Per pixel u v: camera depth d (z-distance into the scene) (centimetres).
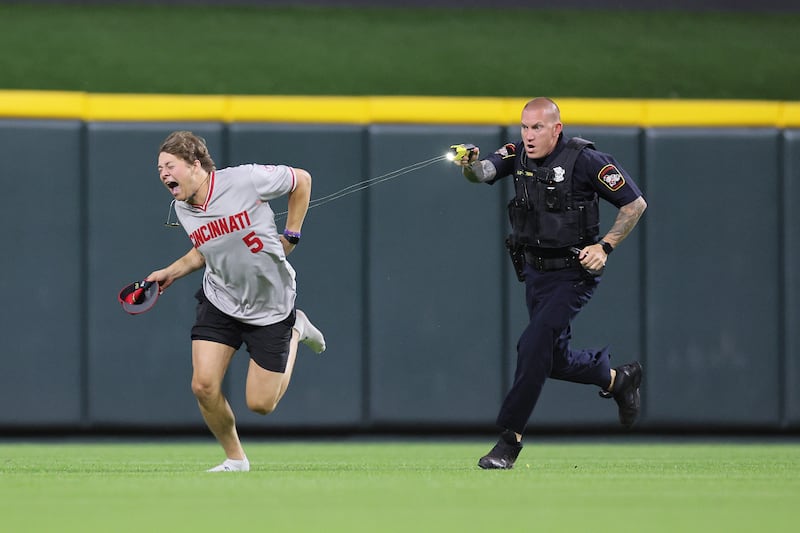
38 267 3225
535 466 2327
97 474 2058
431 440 3322
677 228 3303
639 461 2542
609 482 1861
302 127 3259
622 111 3309
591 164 2061
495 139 3278
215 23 4200
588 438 3372
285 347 2052
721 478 1964
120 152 3244
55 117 3244
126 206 3241
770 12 4328
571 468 2245
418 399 3266
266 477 1947
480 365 3275
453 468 2242
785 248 3312
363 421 3269
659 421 3294
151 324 3253
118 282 3238
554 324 2092
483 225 3281
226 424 2077
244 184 1944
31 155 3228
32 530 1276
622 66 4066
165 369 3250
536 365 2103
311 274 3256
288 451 2952
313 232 3259
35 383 3222
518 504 1524
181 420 3250
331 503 1530
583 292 2111
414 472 2091
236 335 2039
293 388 3259
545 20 4300
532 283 2133
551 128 2075
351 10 4312
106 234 3238
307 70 3956
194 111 3256
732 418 3303
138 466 2362
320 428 3259
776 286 3312
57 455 2797
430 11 4325
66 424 3231
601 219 3294
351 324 3266
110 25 4153
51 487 1755
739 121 3316
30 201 3228
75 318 3231
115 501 1556
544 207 2080
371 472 2092
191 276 3262
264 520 1353
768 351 3309
